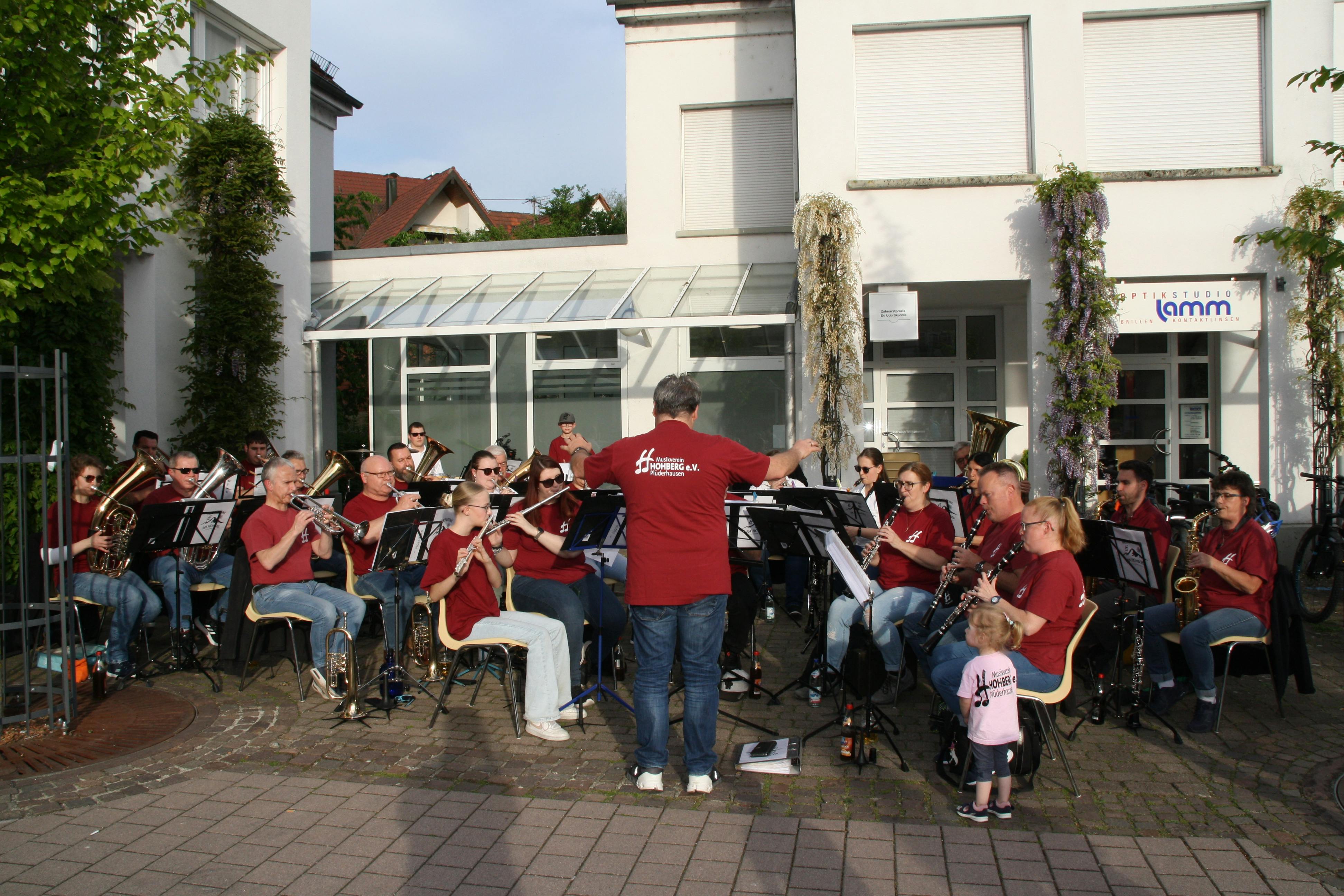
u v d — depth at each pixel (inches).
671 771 176.1
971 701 153.3
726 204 466.0
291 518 234.1
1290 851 142.0
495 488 254.8
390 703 211.5
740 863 138.2
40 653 226.4
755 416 444.8
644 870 135.7
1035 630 165.6
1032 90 364.2
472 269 480.4
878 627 211.6
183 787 166.2
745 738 194.7
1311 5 354.9
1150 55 365.1
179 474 276.1
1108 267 363.3
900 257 369.7
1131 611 208.2
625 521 196.9
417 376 477.7
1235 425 419.8
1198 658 197.2
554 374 463.8
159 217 354.9
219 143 366.3
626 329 381.7
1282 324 357.1
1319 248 245.9
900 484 226.8
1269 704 218.5
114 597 230.5
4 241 213.6
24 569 189.0
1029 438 389.7
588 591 228.8
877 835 147.6
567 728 201.8
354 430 561.0
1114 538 201.6
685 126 467.2
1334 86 236.1
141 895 128.0
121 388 356.8
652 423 454.6
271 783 168.4
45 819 152.3
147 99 241.4
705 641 163.0
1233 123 364.2
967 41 370.3
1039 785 169.8
